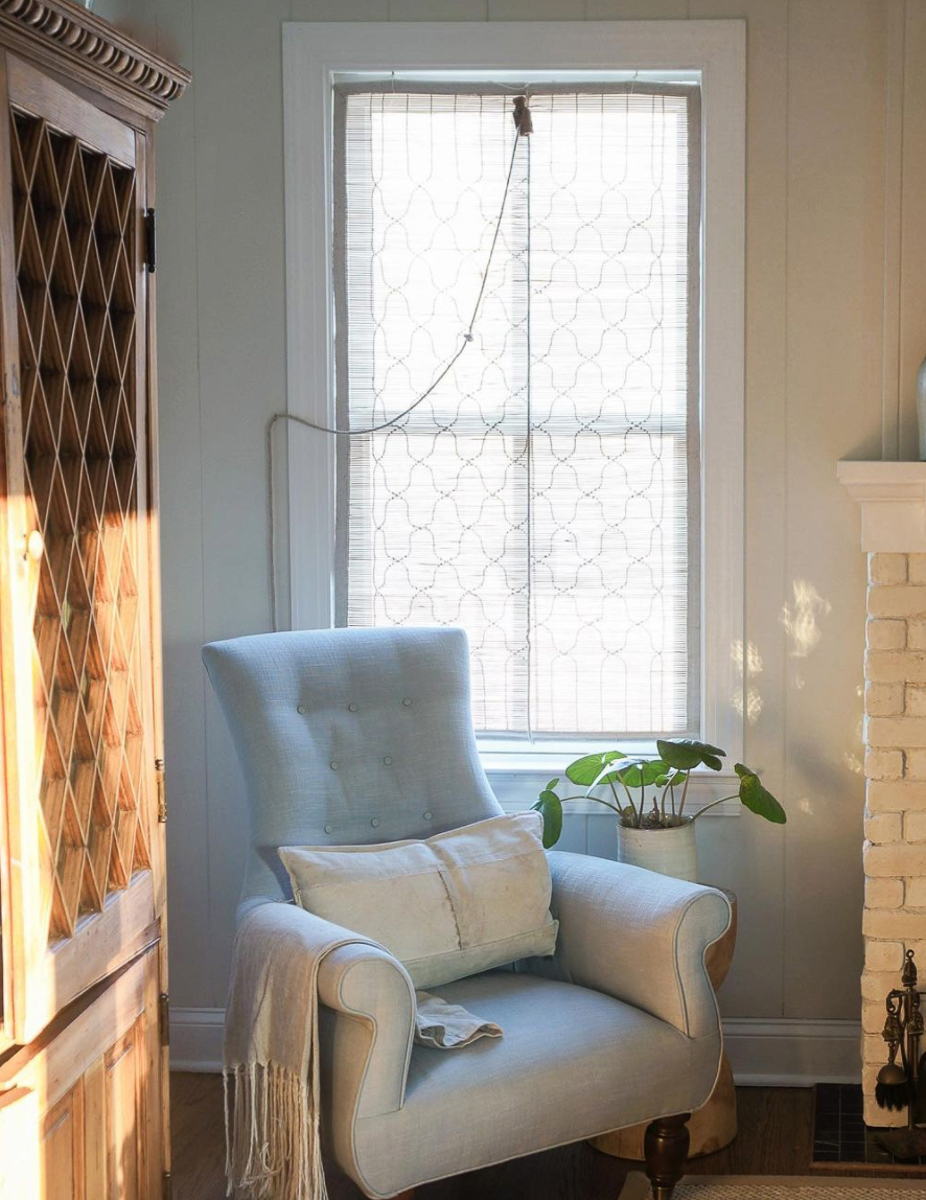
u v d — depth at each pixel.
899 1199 2.59
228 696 2.65
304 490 3.16
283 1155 2.19
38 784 1.77
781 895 3.14
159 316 3.16
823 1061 3.15
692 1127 2.78
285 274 3.13
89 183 1.91
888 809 2.90
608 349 3.18
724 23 3.03
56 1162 1.83
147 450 2.11
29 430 1.77
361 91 3.17
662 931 2.37
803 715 3.12
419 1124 2.09
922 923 2.90
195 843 3.23
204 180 3.13
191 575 3.20
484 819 2.75
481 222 3.18
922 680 2.88
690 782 3.14
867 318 3.05
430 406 3.21
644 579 3.21
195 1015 3.24
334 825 2.65
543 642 3.23
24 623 1.70
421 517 3.23
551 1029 2.29
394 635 2.86
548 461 3.21
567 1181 2.69
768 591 3.11
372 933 2.41
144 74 1.99
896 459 3.03
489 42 3.06
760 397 3.09
